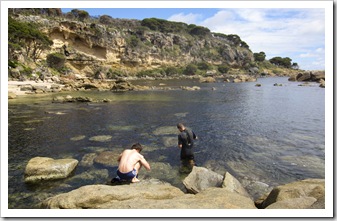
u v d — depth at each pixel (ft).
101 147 32.94
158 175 24.39
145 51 348.59
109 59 297.12
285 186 17.56
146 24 421.18
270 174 25.07
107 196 15.56
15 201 18.92
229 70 421.59
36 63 208.44
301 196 15.92
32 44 212.43
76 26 267.39
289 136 39.96
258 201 18.72
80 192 15.93
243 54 480.64
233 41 521.24
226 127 46.29
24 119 51.70
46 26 245.04
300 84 180.86
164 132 41.45
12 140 36.04
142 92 126.11
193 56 428.97
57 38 255.91
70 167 24.30
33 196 19.79
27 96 96.99
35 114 57.77
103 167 25.63
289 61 504.84
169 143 35.09
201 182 20.67
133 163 21.54
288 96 105.60
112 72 280.72
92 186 16.78
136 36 368.68
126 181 21.39
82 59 257.96
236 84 199.11
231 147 33.94
